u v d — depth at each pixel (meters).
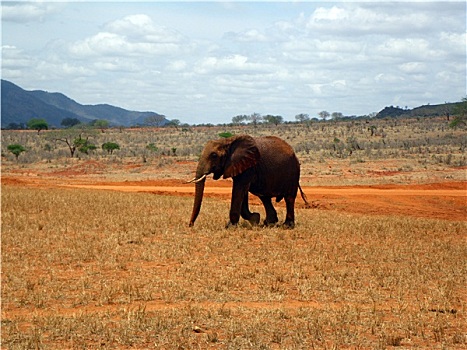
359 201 33.84
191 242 17.92
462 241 20.53
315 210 29.62
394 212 31.12
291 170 21.92
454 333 10.07
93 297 11.96
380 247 18.33
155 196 32.62
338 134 110.62
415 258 16.83
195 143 101.38
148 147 85.12
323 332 9.78
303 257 16.34
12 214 23.11
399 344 9.41
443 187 43.12
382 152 74.81
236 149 20.91
